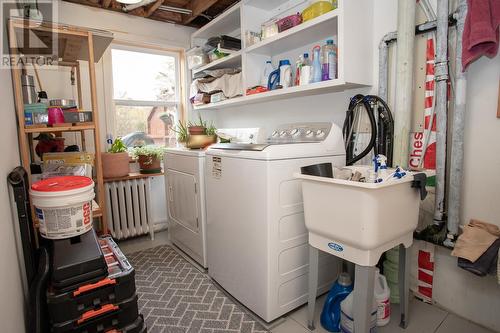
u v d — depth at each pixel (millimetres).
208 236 2133
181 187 2469
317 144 1773
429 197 1694
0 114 1234
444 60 1545
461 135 1525
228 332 1595
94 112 1938
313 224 1429
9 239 1160
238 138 2424
